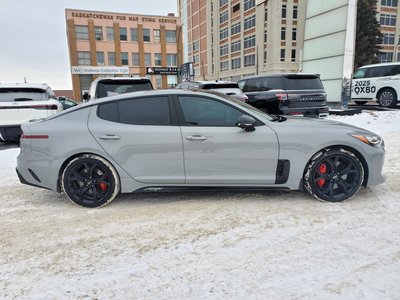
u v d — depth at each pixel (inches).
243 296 88.5
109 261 107.6
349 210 142.8
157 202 159.5
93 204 153.6
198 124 151.3
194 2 2425.0
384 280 93.6
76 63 1740.9
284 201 155.4
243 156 149.3
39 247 117.8
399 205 147.2
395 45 1902.1
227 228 128.6
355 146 147.9
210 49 2250.2
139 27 1808.6
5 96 317.7
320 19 649.0
